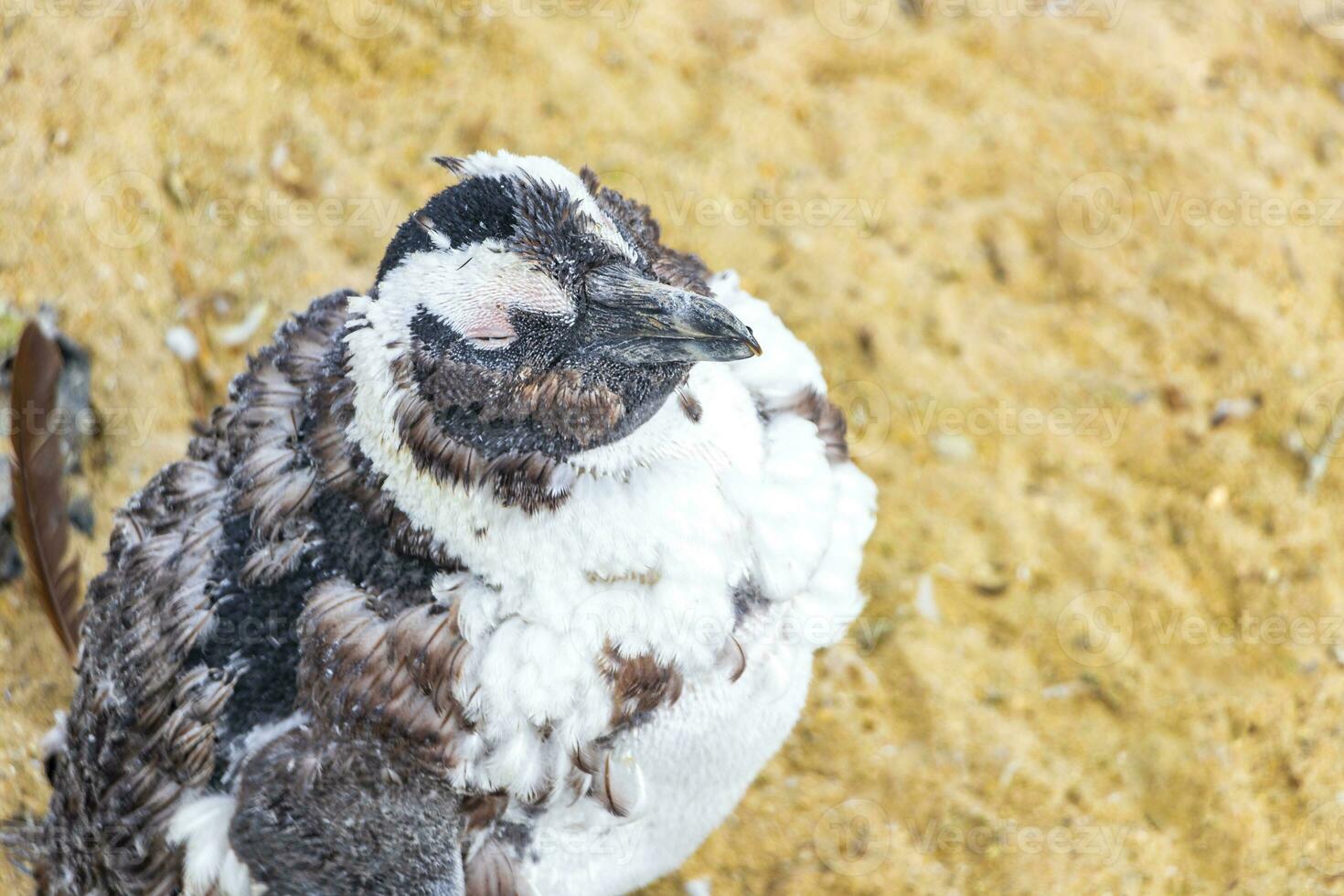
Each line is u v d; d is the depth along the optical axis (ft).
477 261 12.37
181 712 14.25
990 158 27.99
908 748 23.03
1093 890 21.99
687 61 28.32
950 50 29.14
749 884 21.76
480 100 27.09
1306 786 22.97
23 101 25.14
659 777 14.97
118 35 26.05
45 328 23.49
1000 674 23.73
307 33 27.02
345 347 13.07
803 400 15.44
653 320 12.55
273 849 13.51
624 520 13.12
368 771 13.46
